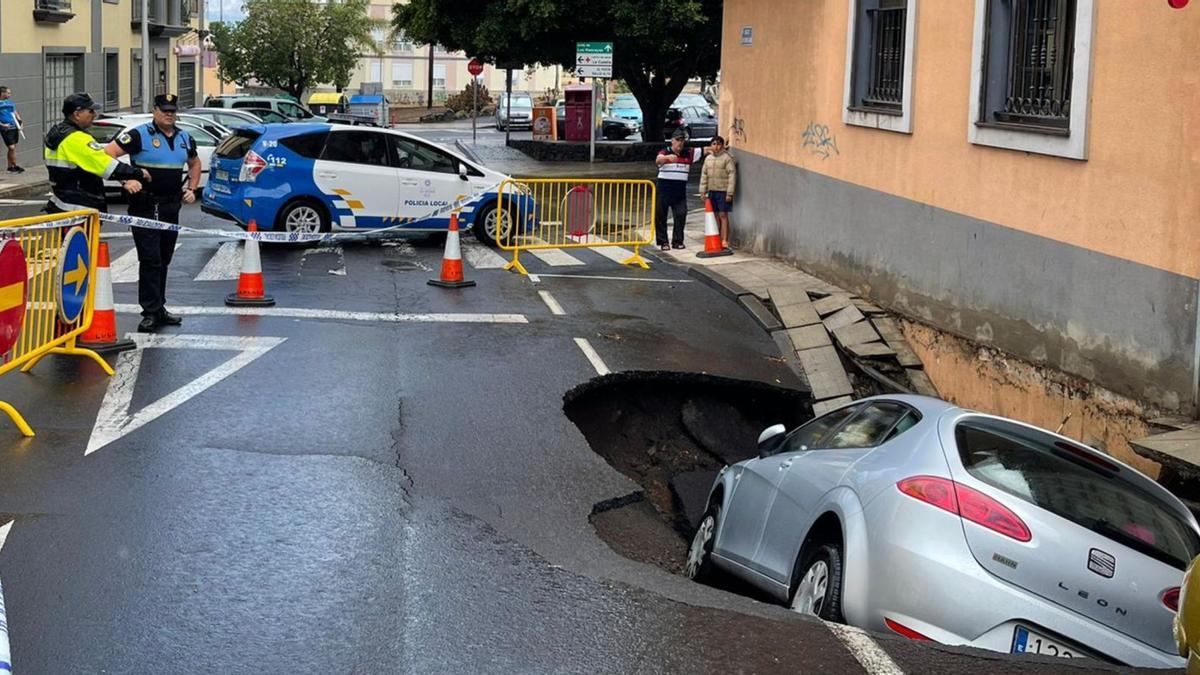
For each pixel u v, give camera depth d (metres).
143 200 11.09
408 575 6.06
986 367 11.30
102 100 37.41
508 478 7.93
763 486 7.25
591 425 10.65
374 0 83.81
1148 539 5.66
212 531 6.52
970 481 5.68
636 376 11.08
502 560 6.38
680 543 8.61
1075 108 9.70
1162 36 8.68
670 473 10.73
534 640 5.33
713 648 5.30
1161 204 8.74
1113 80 9.28
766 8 17.83
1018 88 10.96
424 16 33.91
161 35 46.06
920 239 12.69
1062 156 9.94
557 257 17.88
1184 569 5.58
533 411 9.45
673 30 32.22
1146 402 8.97
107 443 7.98
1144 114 8.91
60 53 33.44
